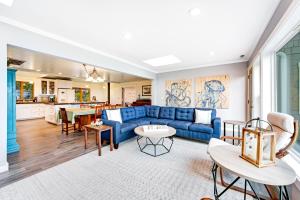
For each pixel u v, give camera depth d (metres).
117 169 2.17
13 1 1.67
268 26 2.11
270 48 2.31
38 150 2.94
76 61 3.03
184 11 1.84
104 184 1.80
